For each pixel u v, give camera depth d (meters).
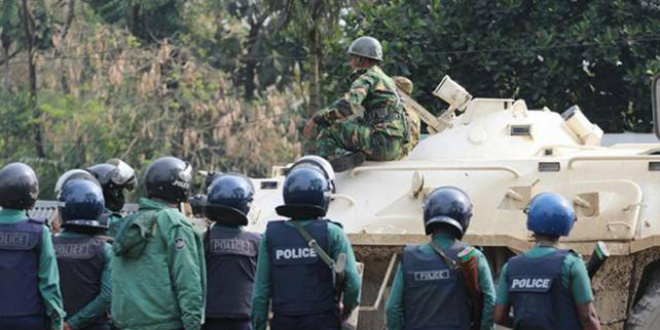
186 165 13.66
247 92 49.09
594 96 32.19
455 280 12.56
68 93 45.28
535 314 12.44
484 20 31.64
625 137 26.81
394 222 17.70
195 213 17.72
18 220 13.60
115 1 48.62
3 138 45.00
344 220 17.81
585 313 12.42
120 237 13.22
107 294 14.13
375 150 18.41
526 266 12.59
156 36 49.06
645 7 30.94
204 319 13.41
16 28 47.59
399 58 31.45
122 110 43.19
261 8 47.59
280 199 18.56
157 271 13.16
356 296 12.90
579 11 31.80
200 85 44.28
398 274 12.77
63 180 15.15
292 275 12.88
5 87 46.81
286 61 48.25
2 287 13.45
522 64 31.28
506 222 17.61
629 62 31.47
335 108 18.11
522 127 19.14
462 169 17.89
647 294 17.27
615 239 17.28
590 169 17.81
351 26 32.78
